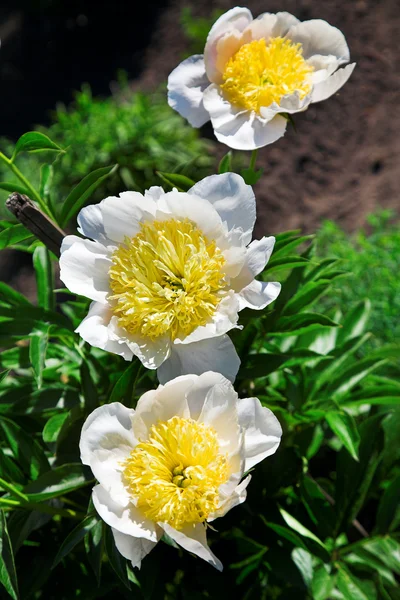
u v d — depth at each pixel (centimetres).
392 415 96
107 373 91
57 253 82
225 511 68
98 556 75
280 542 87
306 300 87
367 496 95
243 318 79
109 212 71
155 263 71
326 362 96
